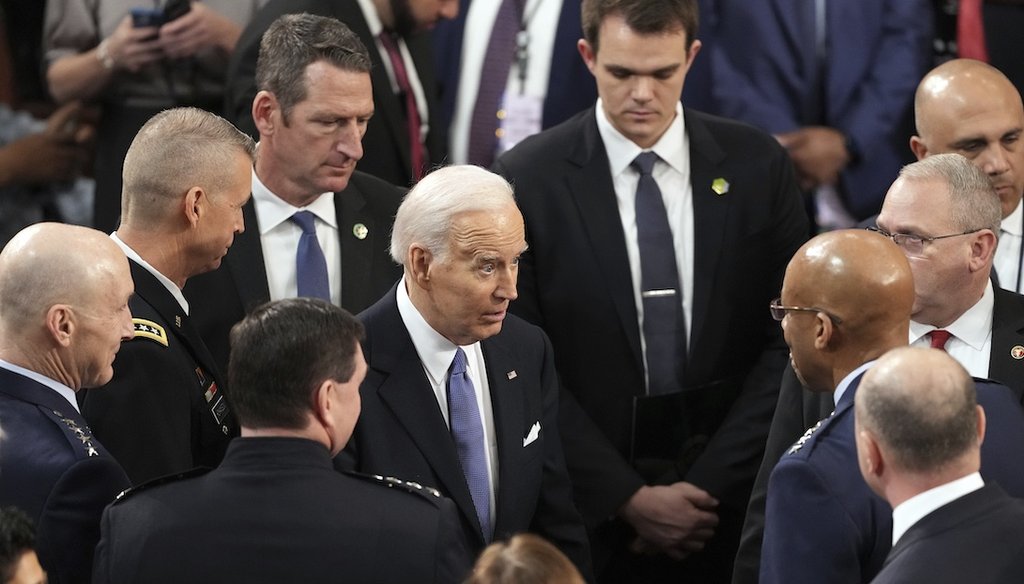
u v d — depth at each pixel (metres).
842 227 18.08
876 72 18.08
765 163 14.51
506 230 10.96
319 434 9.35
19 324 10.16
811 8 17.94
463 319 11.10
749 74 18.00
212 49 17.80
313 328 9.29
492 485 11.75
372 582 8.91
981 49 18.61
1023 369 11.93
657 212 14.17
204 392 11.77
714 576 14.64
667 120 14.12
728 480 14.11
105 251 10.46
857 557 9.40
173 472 11.05
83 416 10.84
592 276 14.09
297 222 13.36
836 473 9.52
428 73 17.16
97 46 18.38
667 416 14.12
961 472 8.56
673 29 13.61
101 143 18.03
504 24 18.02
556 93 17.78
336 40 12.84
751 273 14.41
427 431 11.35
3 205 18.52
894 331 10.07
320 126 12.77
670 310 14.17
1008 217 14.08
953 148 13.67
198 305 12.96
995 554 8.35
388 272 13.75
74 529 9.70
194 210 11.56
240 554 8.92
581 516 13.44
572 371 14.30
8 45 19.36
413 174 16.53
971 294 11.91
